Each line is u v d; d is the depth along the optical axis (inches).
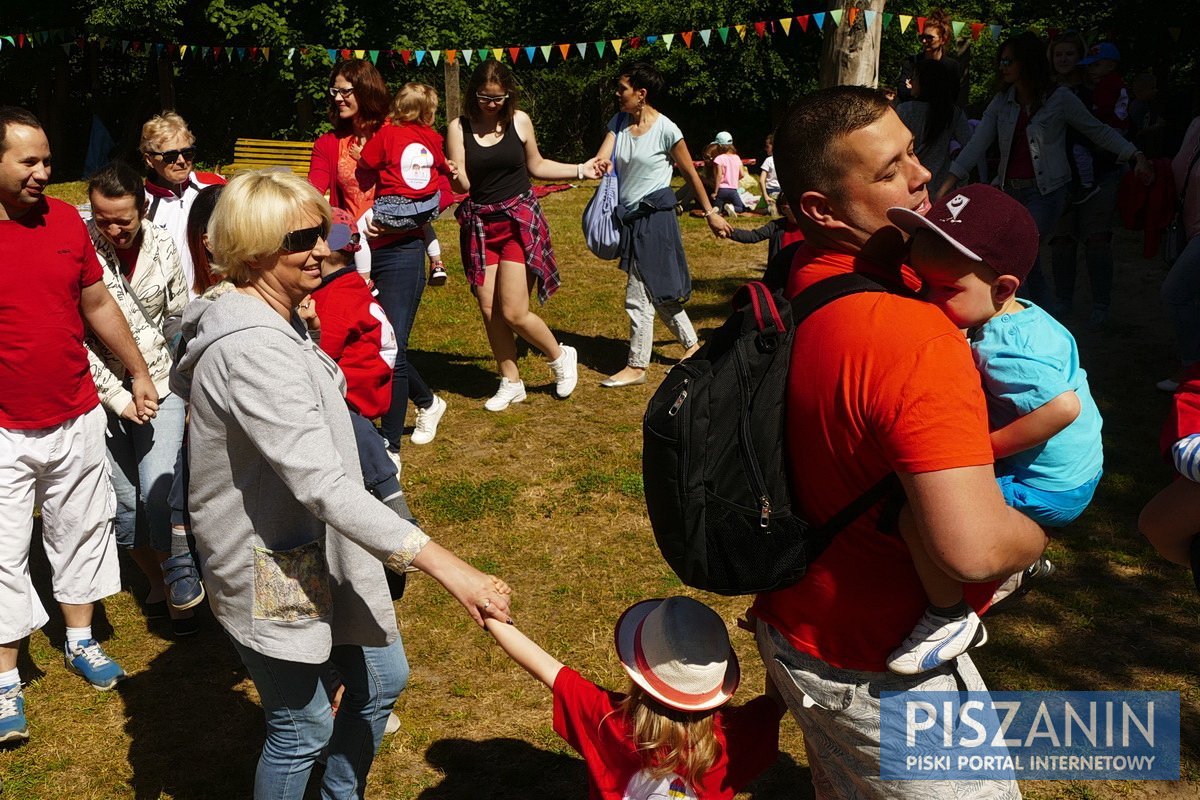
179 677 162.2
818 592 87.4
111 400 157.2
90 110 920.3
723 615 173.9
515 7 1056.2
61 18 837.8
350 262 140.6
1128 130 399.9
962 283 82.1
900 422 76.2
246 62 910.4
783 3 943.7
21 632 145.3
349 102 233.1
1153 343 300.2
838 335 80.0
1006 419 89.9
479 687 156.9
